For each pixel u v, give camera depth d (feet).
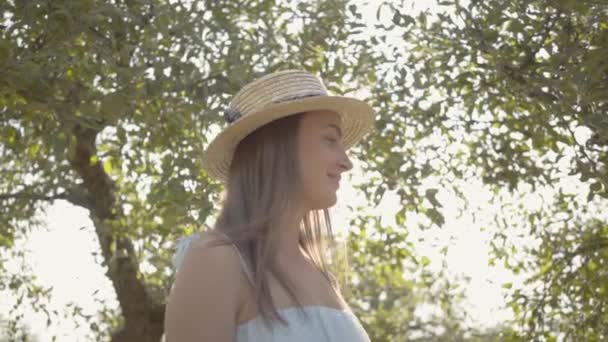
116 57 21.25
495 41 20.06
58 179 33.06
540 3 19.38
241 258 7.25
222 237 7.29
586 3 17.58
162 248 29.01
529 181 25.76
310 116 7.83
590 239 27.71
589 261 27.61
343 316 7.52
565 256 27.71
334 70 24.67
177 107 22.58
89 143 31.96
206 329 7.05
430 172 24.56
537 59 19.84
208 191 22.38
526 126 24.88
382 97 25.36
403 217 25.08
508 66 19.89
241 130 7.79
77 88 20.99
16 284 35.42
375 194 24.31
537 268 28.53
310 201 7.79
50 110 20.70
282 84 8.13
